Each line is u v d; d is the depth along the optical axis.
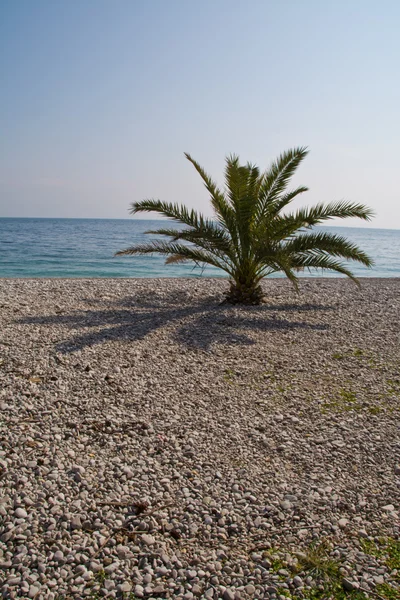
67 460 2.94
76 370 4.48
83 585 1.99
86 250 27.23
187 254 8.47
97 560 2.14
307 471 2.93
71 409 3.63
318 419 3.64
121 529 2.35
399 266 23.14
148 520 2.42
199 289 10.05
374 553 2.22
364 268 21.83
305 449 3.18
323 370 4.79
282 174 7.84
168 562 2.14
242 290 8.31
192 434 3.34
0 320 6.38
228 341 5.79
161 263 20.91
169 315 7.29
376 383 4.43
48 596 1.91
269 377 4.57
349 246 7.41
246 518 2.47
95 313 7.27
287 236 7.77
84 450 3.07
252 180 7.75
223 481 2.80
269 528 2.40
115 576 2.05
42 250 26.52
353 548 2.26
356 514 2.52
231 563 2.16
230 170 7.25
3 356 4.77
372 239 68.19
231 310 7.77
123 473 2.82
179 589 1.99
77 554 2.16
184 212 7.76
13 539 2.24
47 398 3.80
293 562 2.17
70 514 2.43
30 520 2.37
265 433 3.40
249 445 3.22
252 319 7.09
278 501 2.62
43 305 7.68
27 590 1.94
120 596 1.95
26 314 6.89
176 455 3.05
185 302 8.62
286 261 7.00
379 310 7.92
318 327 6.64
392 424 3.56
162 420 3.54
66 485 2.68
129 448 3.12
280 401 3.99
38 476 2.74
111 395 3.95
